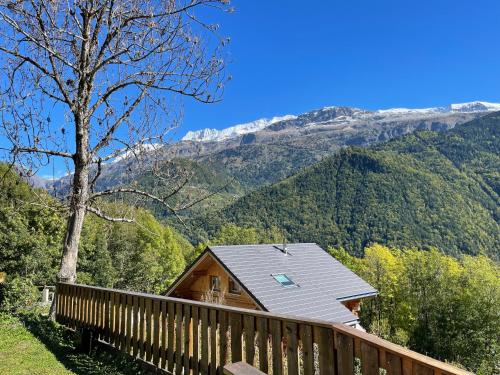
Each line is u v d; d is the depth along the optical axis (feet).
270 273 57.57
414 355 8.07
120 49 28.37
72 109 27.12
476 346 112.47
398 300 134.31
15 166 26.45
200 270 61.00
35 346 19.95
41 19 26.99
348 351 9.77
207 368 14.17
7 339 20.86
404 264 137.80
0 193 31.86
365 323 136.46
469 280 120.47
